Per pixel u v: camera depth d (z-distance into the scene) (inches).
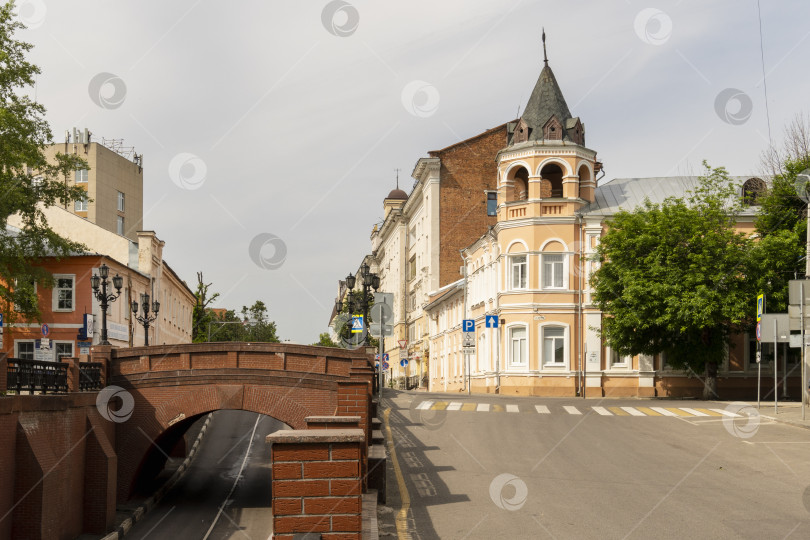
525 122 1863.9
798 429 965.2
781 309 1508.4
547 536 477.1
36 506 743.1
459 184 2551.7
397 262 3341.5
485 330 2021.4
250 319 3326.8
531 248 1802.4
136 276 2004.2
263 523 914.7
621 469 721.0
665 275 1526.8
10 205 1334.9
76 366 921.5
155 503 1035.9
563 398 1604.3
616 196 1884.8
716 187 1582.2
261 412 992.9
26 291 1386.6
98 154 2783.0
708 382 1649.9
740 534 464.1
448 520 530.6
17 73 1316.4
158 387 1009.5
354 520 225.0
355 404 658.2
